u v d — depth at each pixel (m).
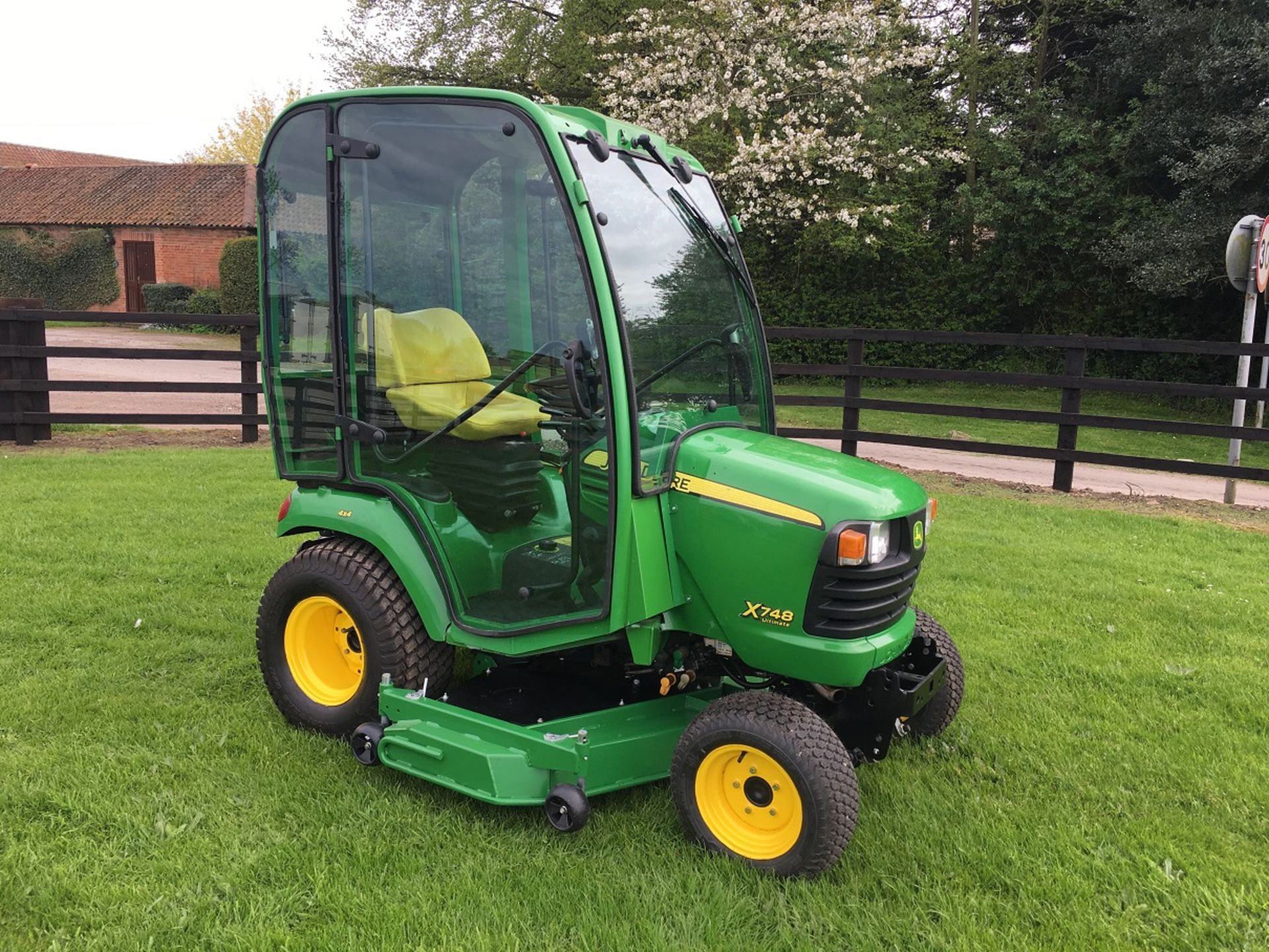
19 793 2.96
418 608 3.21
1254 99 13.94
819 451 3.19
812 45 16.73
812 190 17.14
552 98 19.55
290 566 3.47
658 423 2.99
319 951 2.37
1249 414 14.81
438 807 3.05
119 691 3.79
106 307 26.05
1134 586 5.65
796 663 2.83
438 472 3.17
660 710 3.19
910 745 3.62
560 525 2.99
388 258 3.15
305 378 3.40
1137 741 3.72
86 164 38.16
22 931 2.39
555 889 2.63
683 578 2.96
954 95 18.75
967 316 18.56
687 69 16.20
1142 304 16.83
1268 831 3.09
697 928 2.49
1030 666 4.45
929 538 6.73
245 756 3.29
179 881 2.60
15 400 9.12
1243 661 4.52
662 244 3.13
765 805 2.80
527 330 2.95
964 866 2.84
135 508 6.57
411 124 3.03
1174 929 2.59
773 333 9.45
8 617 4.49
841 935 2.51
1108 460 8.46
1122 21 17.14
